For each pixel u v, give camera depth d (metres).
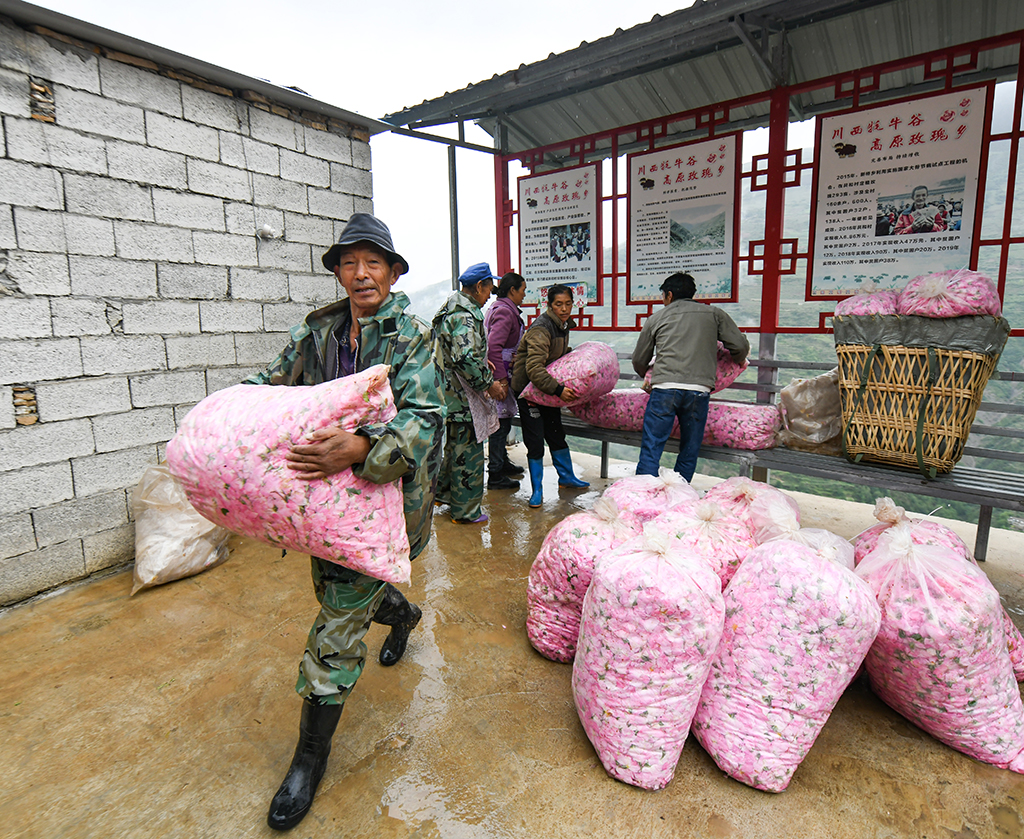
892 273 3.72
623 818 1.68
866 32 3.78
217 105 3.53
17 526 2.89
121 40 2.96
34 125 2.80
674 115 4.50
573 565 2.28
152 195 3.27
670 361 3.64
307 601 2.95
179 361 3.47
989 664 1.82
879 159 3.66
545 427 4.65
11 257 2.77
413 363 1.68
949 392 2.93
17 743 1.99
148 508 3.21
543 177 5.35
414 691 2.26
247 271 3.78
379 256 1.74
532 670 2.39
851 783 1.81
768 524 2.28
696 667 1.72
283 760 1.92
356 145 4.36
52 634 2.65
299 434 1.46
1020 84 3.23
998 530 3.95
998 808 1.72
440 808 1.72
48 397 2.95
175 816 1.70
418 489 1.79
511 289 4.43
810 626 1.69
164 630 2.69
